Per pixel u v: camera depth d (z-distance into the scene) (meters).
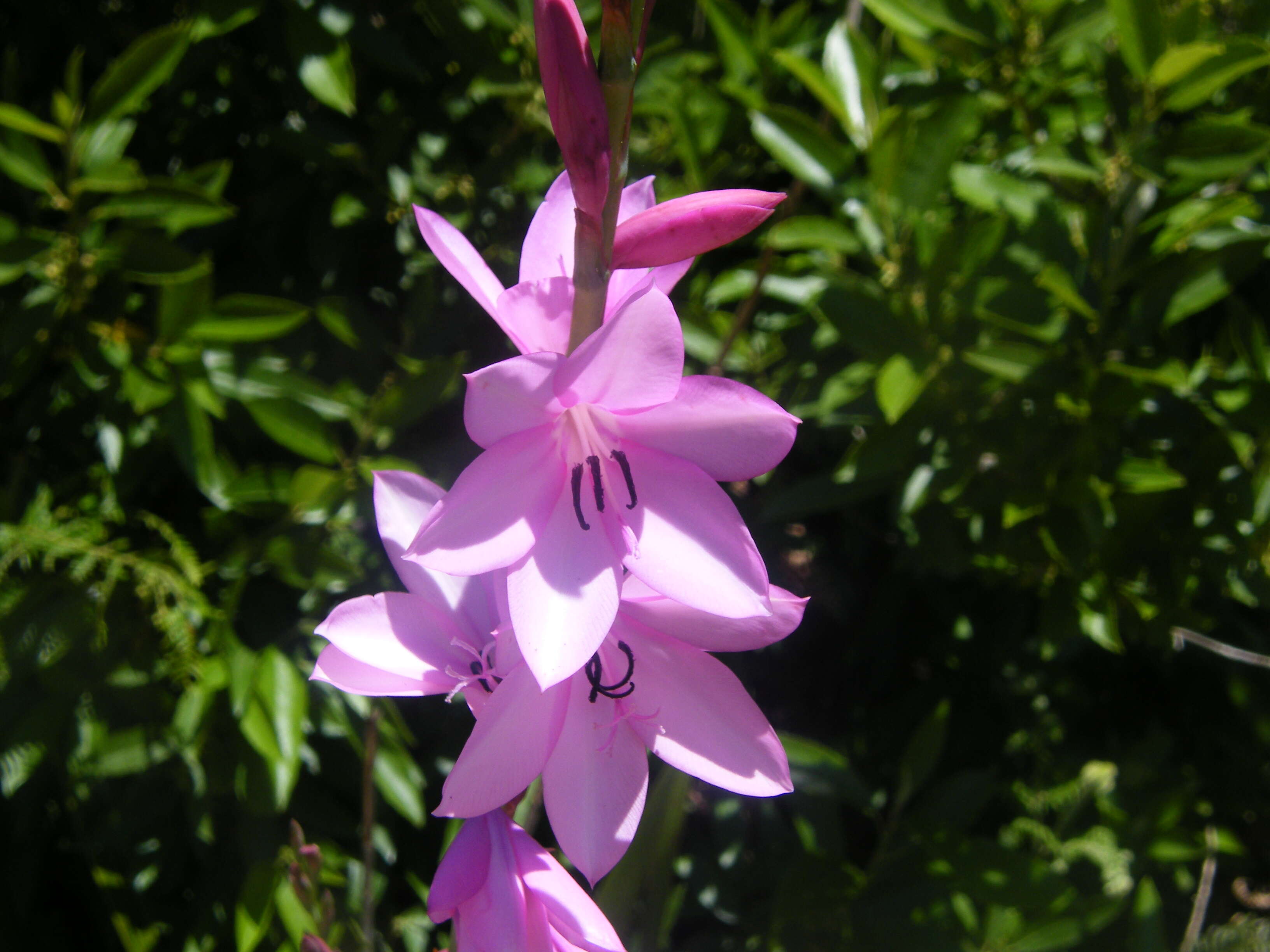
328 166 0.47
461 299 0.52
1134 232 0.42
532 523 0.23
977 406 0.43
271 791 0.41
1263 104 0.46
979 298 0.40
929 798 0.46
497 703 0.24
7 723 0.42
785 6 0.58
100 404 0.42
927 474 0.44
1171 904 0.55
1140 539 0.45
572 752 0.25
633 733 0.25
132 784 0.45
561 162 0.51
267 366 0.43
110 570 0.40
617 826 0.24
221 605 0.45
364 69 0.49
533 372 0.22
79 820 0.45
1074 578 0.44
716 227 0.23
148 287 0.47
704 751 0.25
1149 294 0.42
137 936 0.46
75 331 0.41
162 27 0.48
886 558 0.62
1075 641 0.51
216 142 0.51
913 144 0.41
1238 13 0.46
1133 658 0.59
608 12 0.22
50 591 0.41
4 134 0.39
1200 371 0.45
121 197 0.39
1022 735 0.56
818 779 0.45
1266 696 0.55
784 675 0.63
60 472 0.48
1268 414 0.42
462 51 0.45
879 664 0.60
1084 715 0.60
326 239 0.49
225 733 0.43
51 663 0.40
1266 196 0.45
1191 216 0.44
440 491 0.26
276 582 0.47
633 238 0.23
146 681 0.42
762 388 0.50
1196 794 0.58
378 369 0.50
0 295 0.44
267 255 0.51
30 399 0.46
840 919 0.44
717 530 0.23
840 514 0.62
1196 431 0.45
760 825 0.55
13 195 0.45
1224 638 0.56
